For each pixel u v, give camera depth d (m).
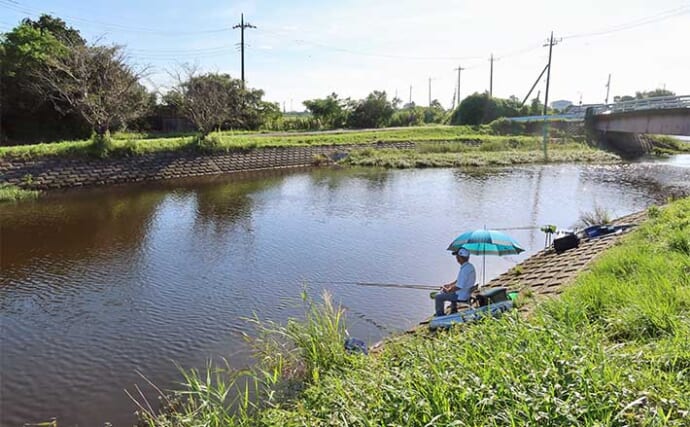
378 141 36.88
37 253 12.20
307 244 13.04
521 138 41.69
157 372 6.53
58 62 25.75
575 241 10.83
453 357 3.85
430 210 17.69
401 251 12.30
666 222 9.85
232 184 24.27
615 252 8.04
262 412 4.23
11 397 5.99
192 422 4.30
